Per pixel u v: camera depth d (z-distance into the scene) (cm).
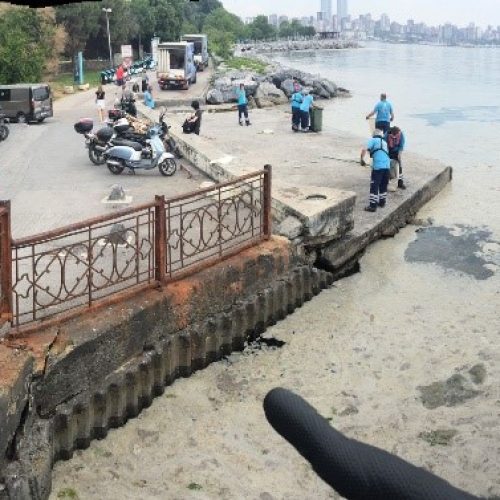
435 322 1037
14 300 834
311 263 1141
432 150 2508
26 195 1433
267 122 2789
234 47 10606
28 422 667
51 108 3022
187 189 1497
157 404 837
